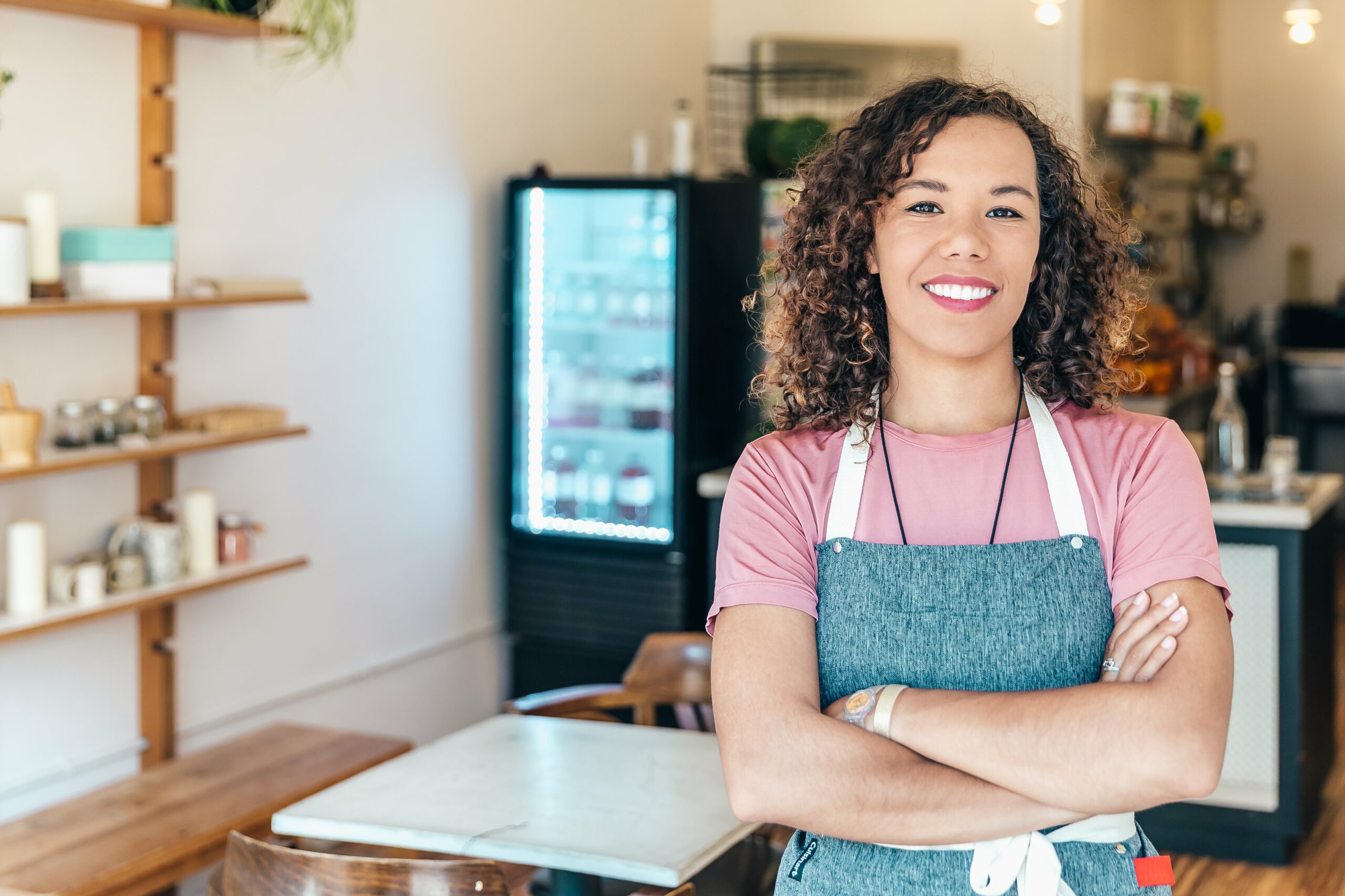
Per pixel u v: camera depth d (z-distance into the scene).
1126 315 1.57
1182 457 1.39
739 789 1.31
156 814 2.85
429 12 4.20
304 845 2.74
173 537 3.13
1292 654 3.57
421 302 4.25
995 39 5.59
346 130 3.90
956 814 1.27
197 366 3.45
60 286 2.87
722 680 1.36
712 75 5.77
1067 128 1.63
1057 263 1.49
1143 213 6.37
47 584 2.98
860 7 5.69
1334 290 8.42
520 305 4.53
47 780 3.09
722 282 4.50
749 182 4.64
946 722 1.28
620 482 4.65
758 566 1.39
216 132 3.46
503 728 2.47
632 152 5.05
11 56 2.93
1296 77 8.39
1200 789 1.22
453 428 4.44
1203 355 6.36
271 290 3.32
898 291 1.38
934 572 1.35
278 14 3.58
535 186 4.42
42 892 2.47
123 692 3.29
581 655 4.57
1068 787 1.24
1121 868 1.31
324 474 3.90
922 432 1.44
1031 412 1.44
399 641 4.25
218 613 3.57
